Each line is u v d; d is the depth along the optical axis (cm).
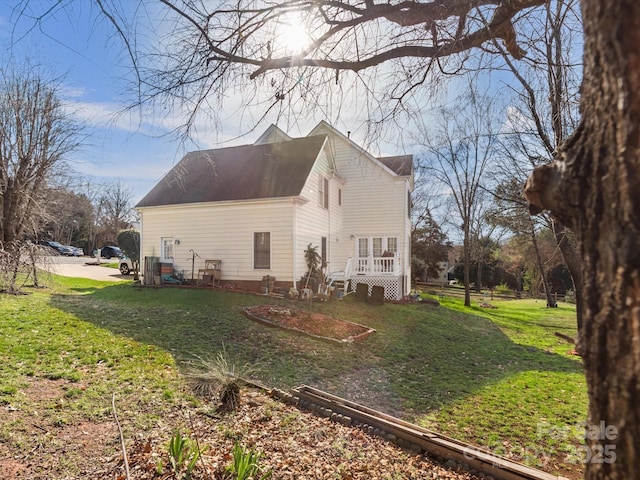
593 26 110
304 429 393
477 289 2909
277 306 1047
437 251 3180
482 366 749
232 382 449
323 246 1572
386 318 1116
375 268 1636
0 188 1220
